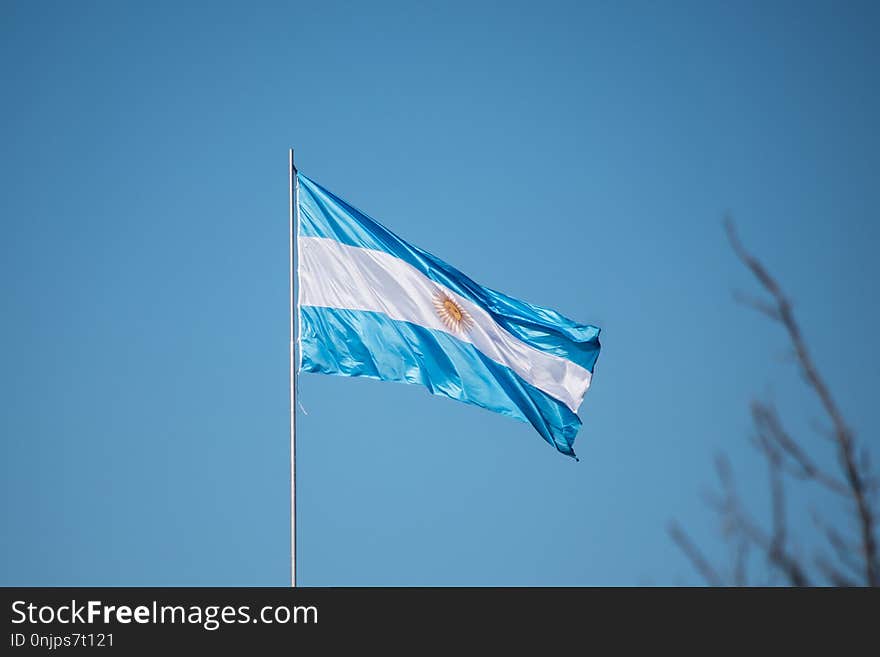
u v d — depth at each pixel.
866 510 31.00
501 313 84.69
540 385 83.81
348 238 82.69
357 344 80.12
